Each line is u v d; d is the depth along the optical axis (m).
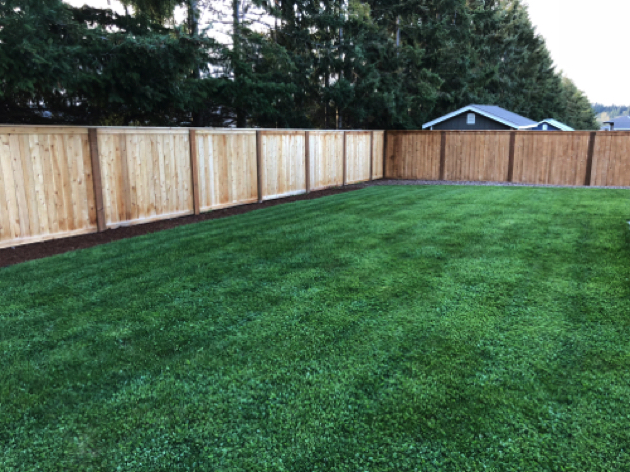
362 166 15.70
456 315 3.89
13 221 6.26
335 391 2.84
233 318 3.91
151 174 8.10
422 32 21.25
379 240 6.49
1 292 4.57
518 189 12.37
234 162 9.87
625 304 4.06
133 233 7.32
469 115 20.17
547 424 2.51
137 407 2.71
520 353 3.25
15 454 2.33
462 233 6.82
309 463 2.26
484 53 30.81
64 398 2.80
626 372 3.00
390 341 3.46
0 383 2.96
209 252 6.00
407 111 19.66
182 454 2.32
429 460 2.26
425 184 14.70
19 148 6.21
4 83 7.77
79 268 5.32
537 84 39.34
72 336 3.62
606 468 2.19
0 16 7.60
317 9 16.73
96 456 2.32
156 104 10.42
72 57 8.38
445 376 2.98
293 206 9.82
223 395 2.81
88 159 7.08
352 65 16.91
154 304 4.24
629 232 6.74
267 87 12.91
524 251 5.80
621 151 13.95
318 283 4.73
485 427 2.49
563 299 4.20
